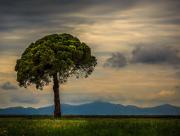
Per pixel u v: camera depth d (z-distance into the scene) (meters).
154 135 32.03
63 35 73.19
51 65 69.56
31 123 40.12
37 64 69.69
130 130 33.78
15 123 40.03
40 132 33.78
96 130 33.88
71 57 69.88
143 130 33.66
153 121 39.44
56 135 32.59
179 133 32.69
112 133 32.62
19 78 69.75
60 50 69.62
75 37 73.69
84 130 34.25
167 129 34.12
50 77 70.50
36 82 70.56
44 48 69.38
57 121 43.12
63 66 67.69
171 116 71.44
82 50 71.56
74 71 72.06
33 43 73.50
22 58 70.94
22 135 32.50
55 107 71.12
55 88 71.19
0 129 34.31
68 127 35.69
